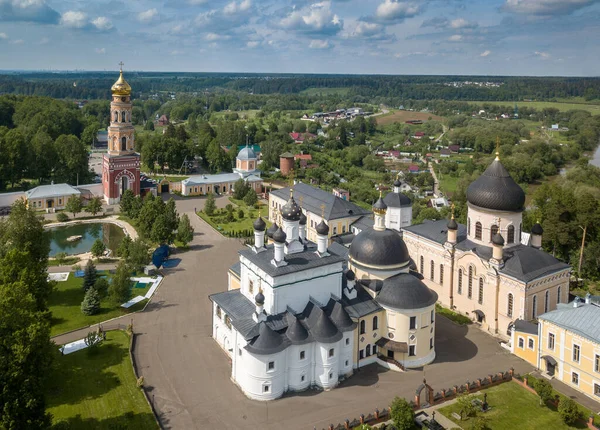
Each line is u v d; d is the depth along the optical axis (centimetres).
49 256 12425
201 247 13175
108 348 7956
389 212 11200
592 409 6588
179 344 8131
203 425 6206
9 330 5828
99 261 11962
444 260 9525
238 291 8012
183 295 10038
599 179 19100
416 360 7569
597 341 6738
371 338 7569
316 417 6366
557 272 8400
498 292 8456
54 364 7225
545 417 6378
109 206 16938
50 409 6431
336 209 12319
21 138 19325
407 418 5959
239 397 6769
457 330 8700
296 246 7469
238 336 6956
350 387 7025
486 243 8900
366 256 7975
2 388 5294
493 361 7744
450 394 6762
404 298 7469
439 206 18712
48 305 9531
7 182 19325
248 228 15012
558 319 7319
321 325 6906
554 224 11431
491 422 6262
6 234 9494
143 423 6200
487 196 8712
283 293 7044
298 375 6881
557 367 7312
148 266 11481
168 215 13175
